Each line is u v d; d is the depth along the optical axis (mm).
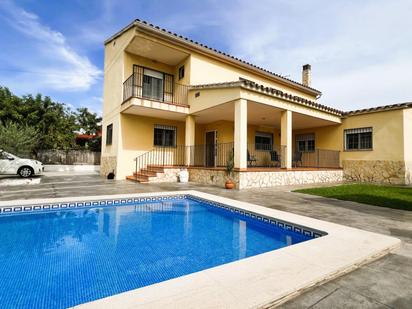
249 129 14180
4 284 2516
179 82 12352
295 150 15641
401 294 1982
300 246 2902
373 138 11594
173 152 12883
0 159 11508
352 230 3586
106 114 13758
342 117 12805
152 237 4168
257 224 4758
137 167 11711
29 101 17375
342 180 12656
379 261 2668
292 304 1832
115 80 12281
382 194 7297
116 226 4754
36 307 2148
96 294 2363
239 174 8289
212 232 4469
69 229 4508
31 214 5148
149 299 1733
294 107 10406
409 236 3445
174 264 3094
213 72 12188
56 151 17969
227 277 2102
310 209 5156
